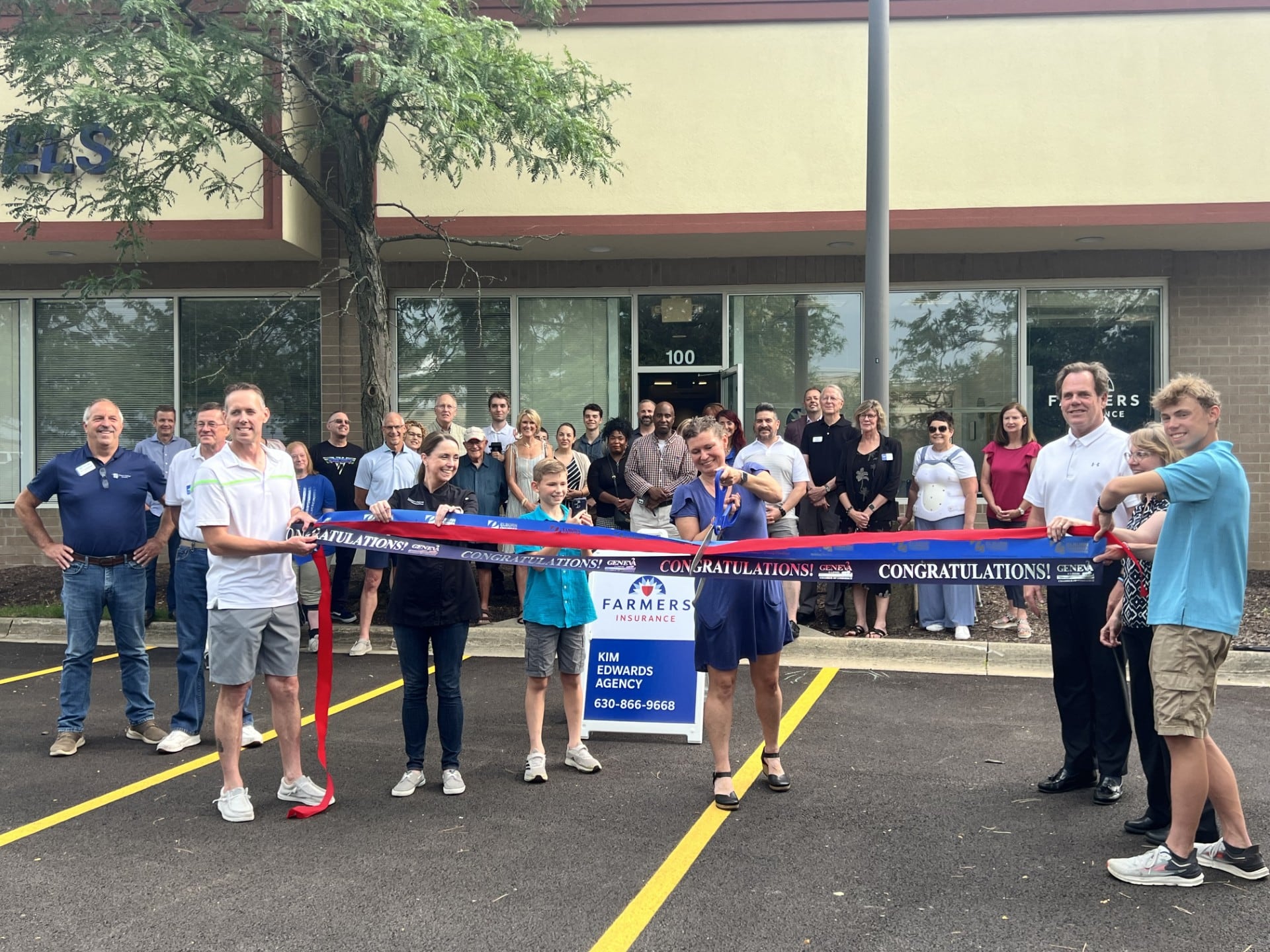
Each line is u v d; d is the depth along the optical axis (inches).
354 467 394.6
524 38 439.8
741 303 496.7
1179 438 161.2
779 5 432.8
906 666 321.4
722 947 138.8
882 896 154.3
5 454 514.3
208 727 253.1
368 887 157.9
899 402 491.2
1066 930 142.9
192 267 501.0
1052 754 226.8
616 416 502.3
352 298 489.4
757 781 209.9
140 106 304.8
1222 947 137.9
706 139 436.5
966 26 427.8
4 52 397.1
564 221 437.7
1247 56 417.4
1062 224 422.9
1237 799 159.5
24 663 332.2
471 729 252.1
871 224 364.2
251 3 314.5
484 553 198.2
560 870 164.4
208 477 185.0
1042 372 482.9
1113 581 193.3
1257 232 434.3
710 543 197.0
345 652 347.9
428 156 369.7
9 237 439.2
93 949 138.4
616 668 251.6
